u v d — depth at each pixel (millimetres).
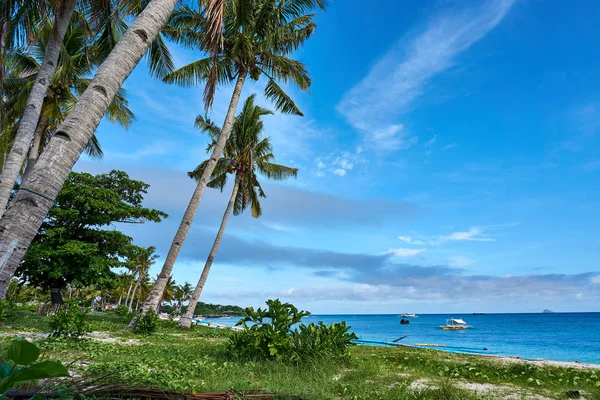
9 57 17438
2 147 17719
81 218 23641
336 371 6695
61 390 2820
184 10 17250
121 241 24922
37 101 11508
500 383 6344
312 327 7789
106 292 66375
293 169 26797
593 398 5301
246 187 25484
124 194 28156
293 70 18641
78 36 18453
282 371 6191
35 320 16047
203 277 21109
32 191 4156
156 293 15727
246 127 23672
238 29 17578
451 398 4766
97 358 6949
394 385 5547
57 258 21969
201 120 24156
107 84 4863
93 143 23094
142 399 3229
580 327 78375
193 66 18109
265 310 7770
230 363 6582
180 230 16297
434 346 25594
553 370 8203
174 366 6254
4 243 3920
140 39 5305
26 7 10141
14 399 2465
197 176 25875
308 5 17703
